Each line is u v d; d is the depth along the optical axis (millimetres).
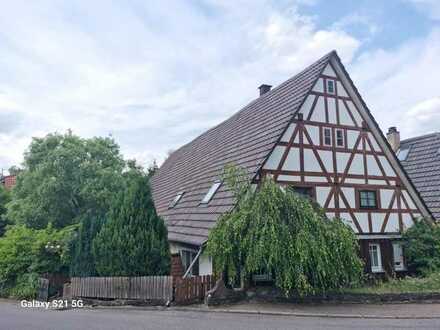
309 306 11211
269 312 10516
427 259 15930
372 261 16172
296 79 17516
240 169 13336
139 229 13016
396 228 16797
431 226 16703
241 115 21625
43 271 15727
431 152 22922
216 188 16109
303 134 15312
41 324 9953
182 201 19531
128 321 9953
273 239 10812
